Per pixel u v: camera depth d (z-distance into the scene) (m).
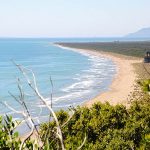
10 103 49.47
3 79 81.12
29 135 3.73
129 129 13.15
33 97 31.28
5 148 4.59
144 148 11.38
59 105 49.72
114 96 53.97
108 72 89.88
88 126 13.38
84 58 144.00
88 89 63.78
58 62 128.12
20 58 151.75
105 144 12.70
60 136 3.46
